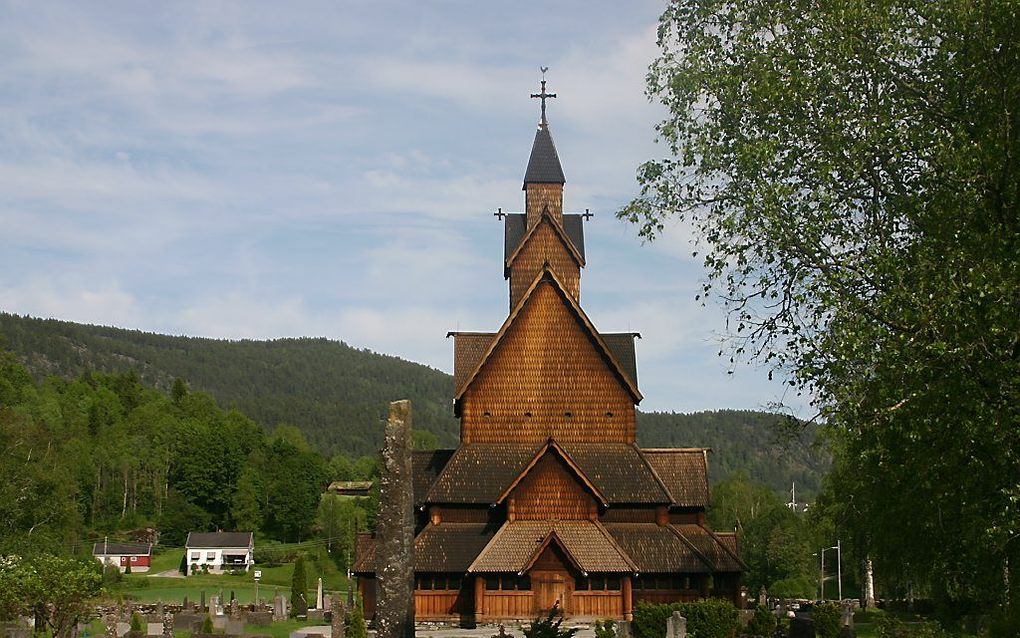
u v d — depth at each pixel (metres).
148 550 156.75
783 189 25.91
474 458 59.81
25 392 183.25
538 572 55.03
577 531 56.22
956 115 25.22
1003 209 23.98
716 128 28.38
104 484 180.50
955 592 33.59
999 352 22.41
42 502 74.69
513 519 56.78
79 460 167.62
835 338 24.41
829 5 26.08
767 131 27.33
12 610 48.25
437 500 57.78
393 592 23.48
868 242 26.30
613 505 57.78
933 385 23.02
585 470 59.09
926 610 72.56
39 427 78.38
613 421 60.84
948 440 24.09
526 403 61.09
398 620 23.34
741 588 57.28
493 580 55.22
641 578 55.72
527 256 64.12
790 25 27.38
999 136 23.52
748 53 28.00
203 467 190.38
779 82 26.69
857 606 83.19
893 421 23.80
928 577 36.56
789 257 26.58
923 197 25.47
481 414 61.00
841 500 49.75
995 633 27.00
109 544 155.38
